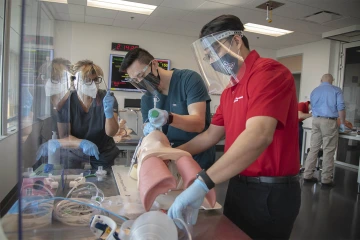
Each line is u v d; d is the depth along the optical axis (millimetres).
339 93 3766
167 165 858
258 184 1029
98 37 5680
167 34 6125
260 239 1042
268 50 7188
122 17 5086
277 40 6191
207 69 1078
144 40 5980
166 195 928
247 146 802
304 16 4566
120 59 5789
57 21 1088
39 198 810
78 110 1549
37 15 818
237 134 1039
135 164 1244
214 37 964
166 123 1102
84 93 1522
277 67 962
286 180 1021
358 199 3301
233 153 799
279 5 4129
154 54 6090
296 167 1062
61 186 1041
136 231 601
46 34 949
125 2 4406
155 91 1383
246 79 992
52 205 825
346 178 4281
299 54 6641
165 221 623
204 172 774
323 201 3205
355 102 5531
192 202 746
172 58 6215
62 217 794
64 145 1206
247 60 1020
